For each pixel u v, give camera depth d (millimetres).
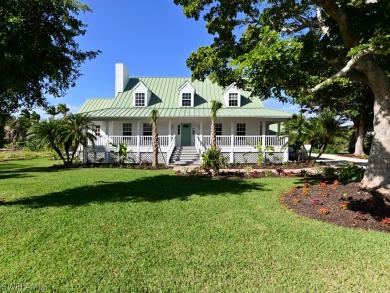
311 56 8328
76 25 7590
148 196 8172
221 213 6367
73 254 4082
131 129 22016
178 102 22562
